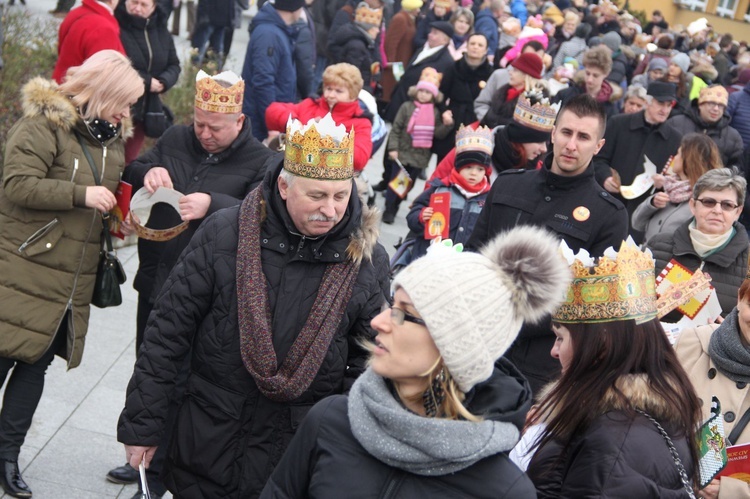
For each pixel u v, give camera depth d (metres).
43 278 4.38
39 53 8.70
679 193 5.97
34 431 5.11
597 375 2.64
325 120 3.28
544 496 2.62
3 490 4.47
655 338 2.68
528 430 2.82
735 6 43.09
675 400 2.60
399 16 13.88
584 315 2.67
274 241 3.43
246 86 8.59
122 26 7.50
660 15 27.52
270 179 3.46
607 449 2.47
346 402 2.38
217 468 3.41
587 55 9.54
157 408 3.47
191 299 3.44
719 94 8.59
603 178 7.23
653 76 13.63
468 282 2.20
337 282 3.42
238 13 17.16
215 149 4.68
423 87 9.30
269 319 3.38
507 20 15.72
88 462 4.93
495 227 4.70
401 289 2.26
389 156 9.76
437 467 2.20
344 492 2.27
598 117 4.51
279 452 3.44
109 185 4.45
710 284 4.70
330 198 3.31
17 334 4.36
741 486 3.21
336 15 12.89
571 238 4.53
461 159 5.71
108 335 6.38
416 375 2.24
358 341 3.51
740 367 3.40
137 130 7.84
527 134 5.71
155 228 4.66
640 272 2.70
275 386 3.32
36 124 4.27
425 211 5.77
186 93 9.93
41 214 4.34
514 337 2.28
